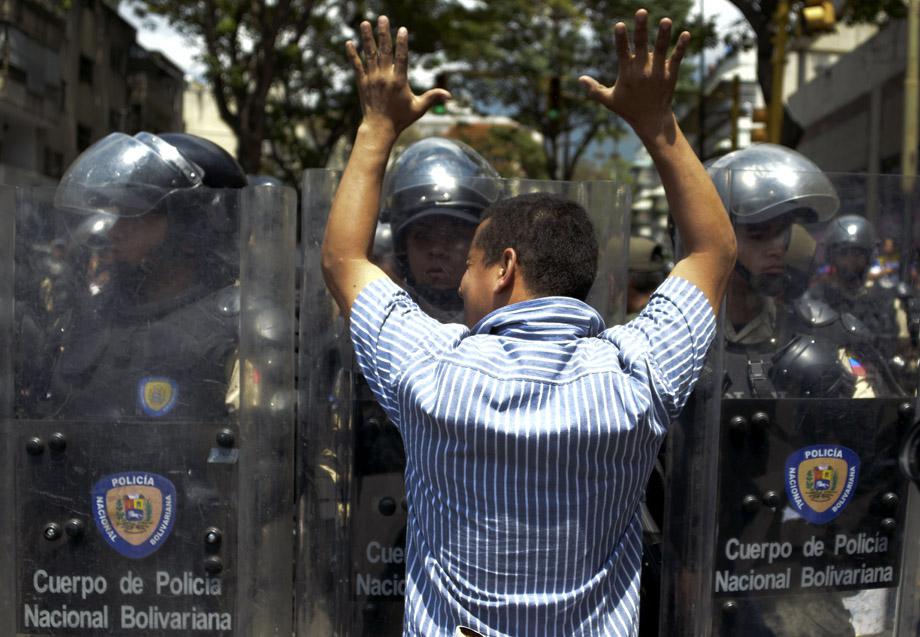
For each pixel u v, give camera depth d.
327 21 18.86
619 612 1.66
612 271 2.25
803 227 2.30
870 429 2.32
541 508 1.57
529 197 1.81
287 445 2.13
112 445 2.17
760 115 12.93
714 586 2.28
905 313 2.35
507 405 1.58
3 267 2.12
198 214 2.14
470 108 24.64
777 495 2.29
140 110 31.91
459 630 1.59
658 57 1.79
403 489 2.25
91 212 2.14
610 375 1.62
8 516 2.17
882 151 20.33
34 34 23.12
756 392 2.28
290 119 21.14
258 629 2.13
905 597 2.35
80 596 2.19
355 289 1.82
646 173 31.75
